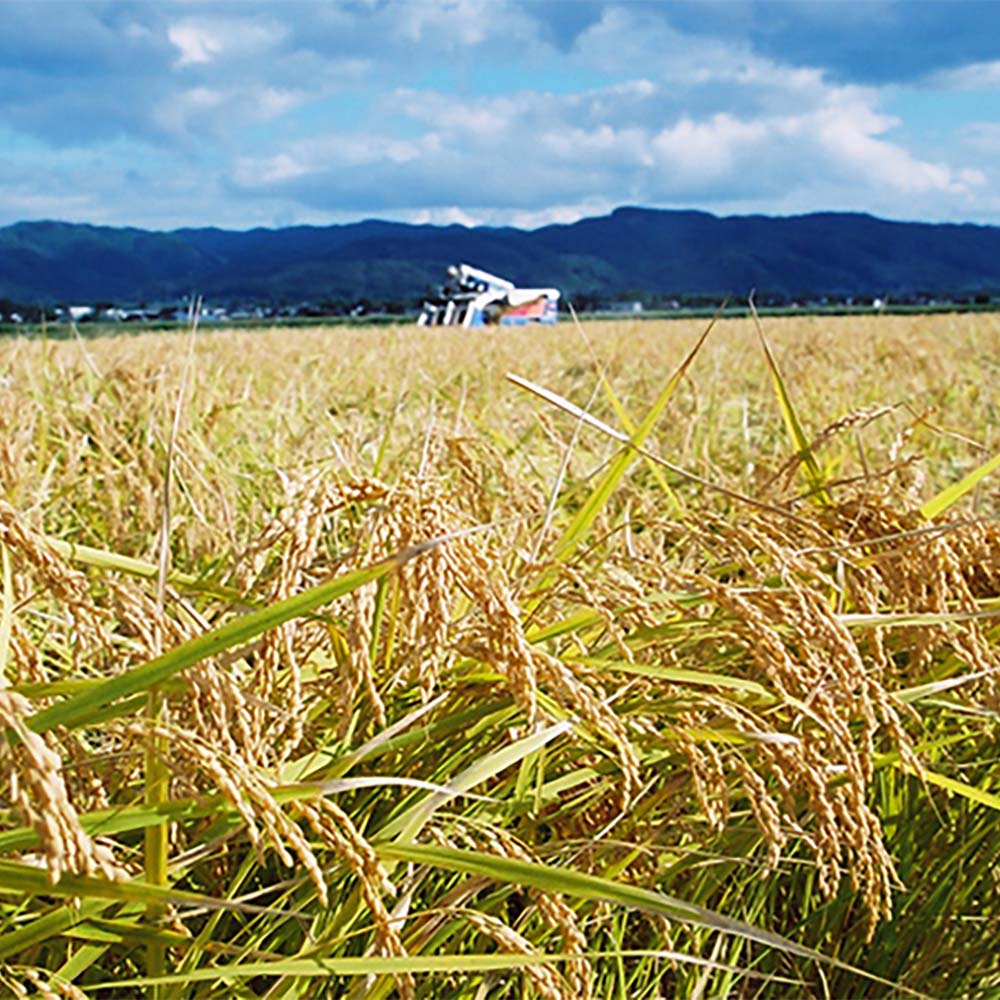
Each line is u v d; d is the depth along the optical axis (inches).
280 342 641.6
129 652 76.2
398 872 65.6
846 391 352.5
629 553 97.8
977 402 337.7
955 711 89.6
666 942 75.2
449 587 62.6
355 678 62.2
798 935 86.0
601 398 340.8
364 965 52.4
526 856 62.8
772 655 69.2
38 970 53.3
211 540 128.6
